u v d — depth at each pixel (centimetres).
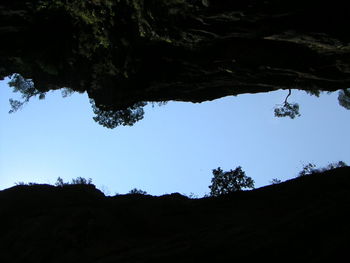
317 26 2023
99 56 2334
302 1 1888
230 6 1945
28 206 1338
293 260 821
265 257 859
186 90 2825
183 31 2133
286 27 2062
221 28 2122
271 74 2522
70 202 1406
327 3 1884
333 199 1116
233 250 916
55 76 2678
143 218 1305
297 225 949
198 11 1997
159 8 2008
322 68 2402
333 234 855
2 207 1302
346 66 2366
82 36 2173
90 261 1026
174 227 1278
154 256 984
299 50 2264
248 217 1234
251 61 2380
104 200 1488
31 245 1104
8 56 2564
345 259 755
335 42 2111
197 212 1393
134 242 1154
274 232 959
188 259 927
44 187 1476
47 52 2383
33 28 2295
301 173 2009
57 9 2120
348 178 1358
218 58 2378
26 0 2114
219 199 1517
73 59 2359
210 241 1003
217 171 2817
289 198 1324
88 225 1180
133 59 2383
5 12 2195
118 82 2591
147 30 2125
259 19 2030
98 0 2012
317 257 791
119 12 2091
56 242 1109
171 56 2395
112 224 1241
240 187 2745
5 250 1100
